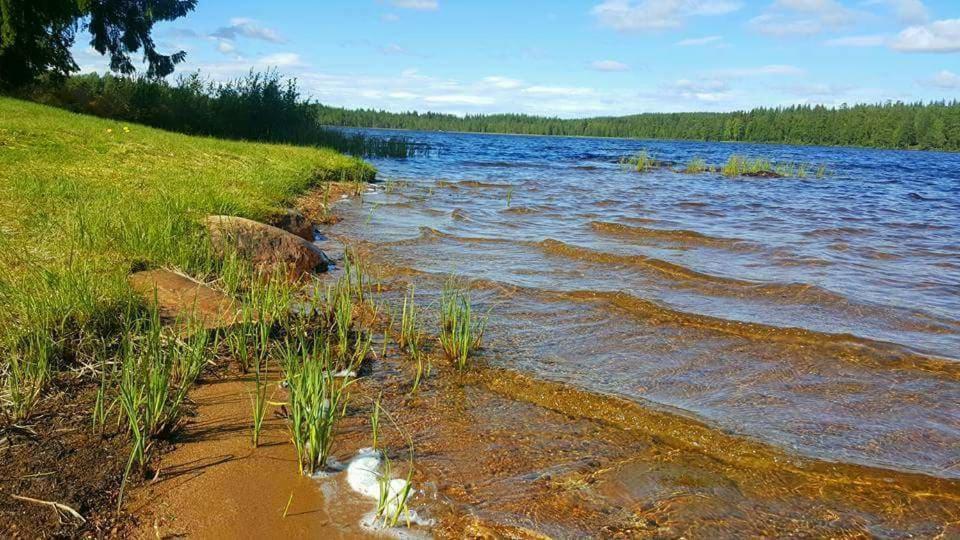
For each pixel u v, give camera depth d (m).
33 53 20.33
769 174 24.69
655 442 3.75
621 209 13.34
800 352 5.23
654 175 23.33
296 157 15.47
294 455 3.41
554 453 3.56
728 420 4.03
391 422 3.85
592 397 4.28
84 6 20.67
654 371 4.79
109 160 10.00
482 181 18.61
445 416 3.96
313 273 7.14
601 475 3.35
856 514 3.10
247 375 4.35
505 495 3.13
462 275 7.31
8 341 3.85
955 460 3.63
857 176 27.36
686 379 4.66
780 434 3.88
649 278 7.46
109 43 25.00
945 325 6.04
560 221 11.40
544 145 58.91
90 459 3.15
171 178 9.34
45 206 6.70
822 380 4.70
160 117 21.14
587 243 9.29
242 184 10.12
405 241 9.05
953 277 8.00
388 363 4.76
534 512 3.01
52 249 5.55
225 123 22.34
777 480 3.38
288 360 4.10
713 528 2.94
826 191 19.44
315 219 10.14
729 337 5.55
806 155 50.88
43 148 9.85
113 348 4.26
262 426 3.69
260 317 4.87
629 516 3.01
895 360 5.08
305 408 3.34
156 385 3.47
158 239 6.17
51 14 19.88
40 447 3.18
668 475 3.38
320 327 5.30
